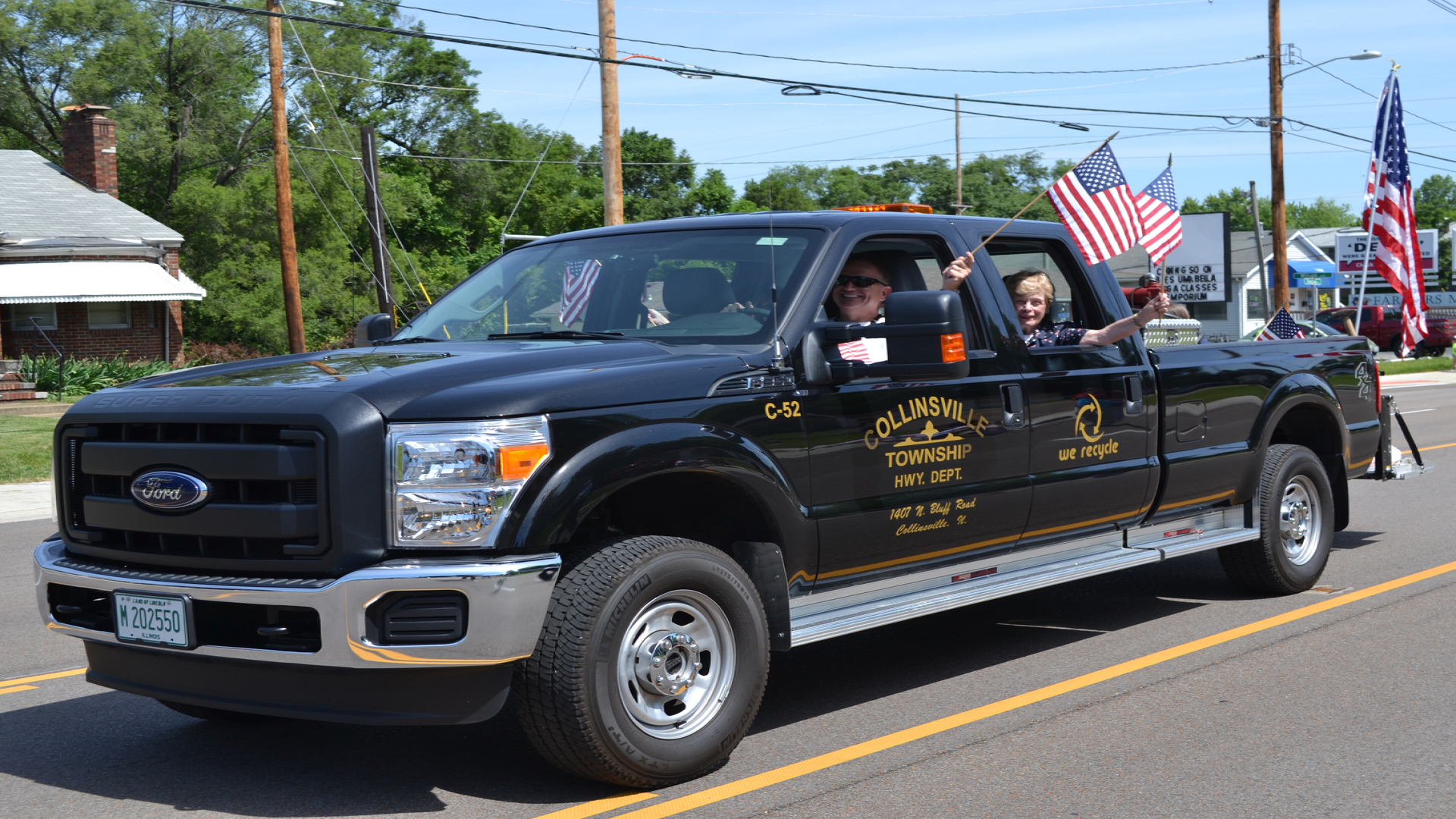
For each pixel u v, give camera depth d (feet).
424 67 190.90
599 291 17.47
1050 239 20.29
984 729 16.31
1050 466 18.65
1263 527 23.26
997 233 19.17
